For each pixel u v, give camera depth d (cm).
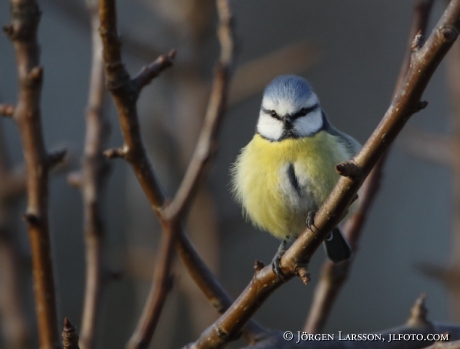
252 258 1822
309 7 2022
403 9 1978
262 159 837
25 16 587
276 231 870
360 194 802
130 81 562
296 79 880
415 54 462
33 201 586
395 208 1858
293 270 537
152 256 1080
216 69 675
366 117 1912
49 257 586
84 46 1958
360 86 1936
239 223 1160
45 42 1944
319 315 721
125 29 1101
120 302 1709
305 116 846
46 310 583
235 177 890
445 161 1009
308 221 552
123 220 1845
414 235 1836
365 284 1833
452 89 1004
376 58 1953
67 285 1827
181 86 1205
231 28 698
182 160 1162
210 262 1135
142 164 594
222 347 570
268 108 861
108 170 723
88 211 690
